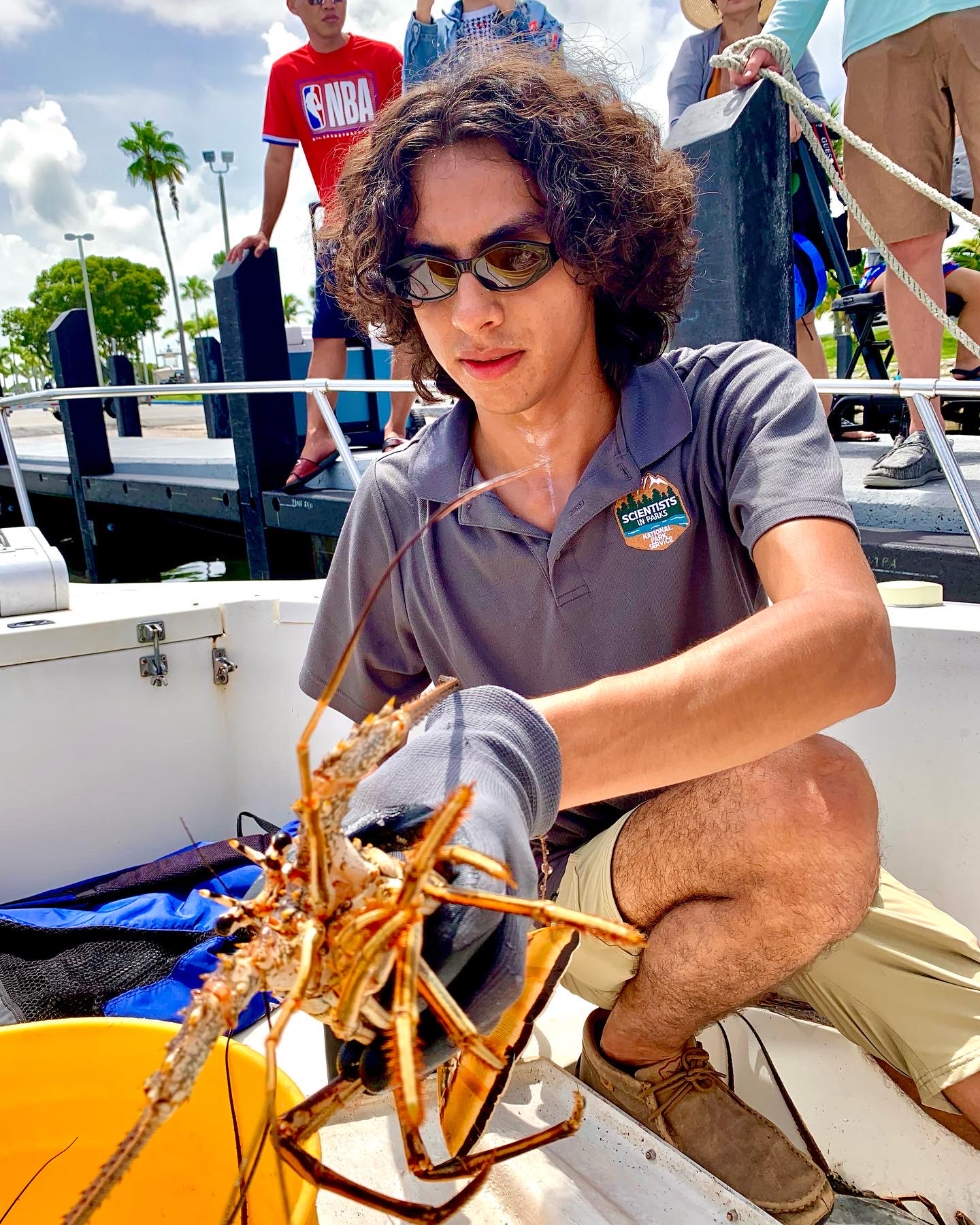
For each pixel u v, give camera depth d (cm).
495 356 133
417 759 92
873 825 130
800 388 138
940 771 171
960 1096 142
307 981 62
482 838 77
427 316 141
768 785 128
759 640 106
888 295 293
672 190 148
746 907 130
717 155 256
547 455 144
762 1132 132
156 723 225
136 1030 109
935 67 262
